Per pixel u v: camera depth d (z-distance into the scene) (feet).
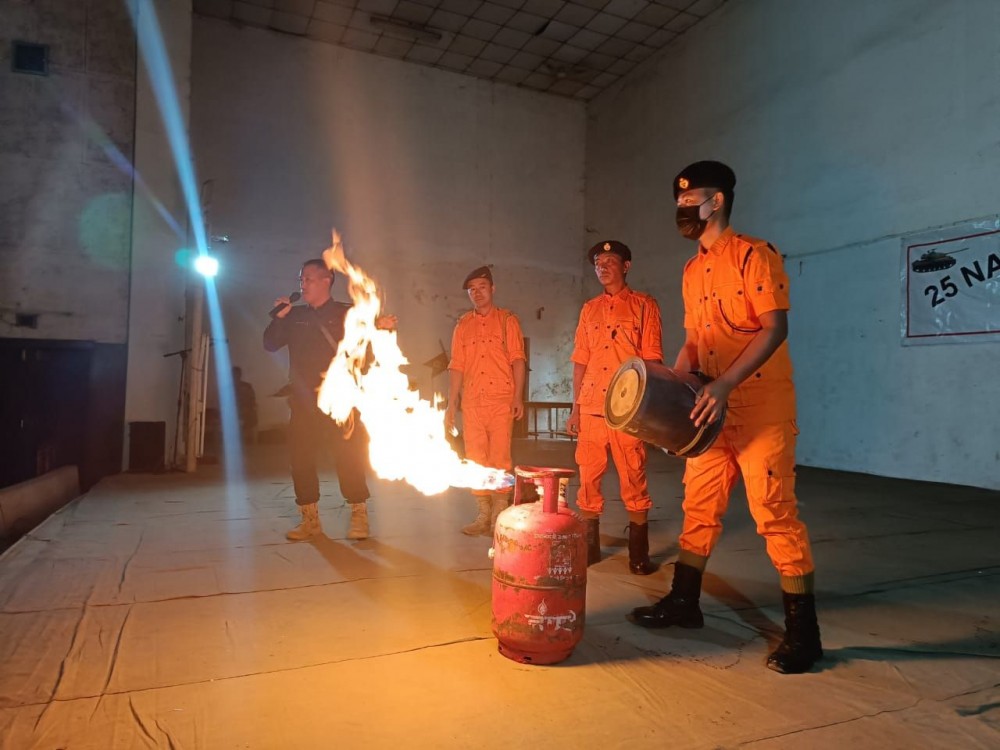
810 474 25.05
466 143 41.06
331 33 36.63
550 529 6.72
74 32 22.45
